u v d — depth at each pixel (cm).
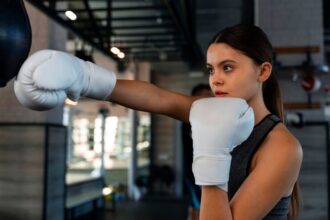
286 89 540
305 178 525
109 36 508
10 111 526
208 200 91
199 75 956
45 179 513
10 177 519
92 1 505
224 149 92
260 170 98
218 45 106
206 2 681
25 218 511
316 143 525
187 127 274
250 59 104
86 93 107
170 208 864
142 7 451
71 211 662
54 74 90
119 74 952
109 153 1087
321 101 538
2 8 107
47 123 519
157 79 1008
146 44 591
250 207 94
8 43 107
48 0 417
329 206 517
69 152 1020
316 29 530
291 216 120
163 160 1019
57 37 555
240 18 703
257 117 109
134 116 1028
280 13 535
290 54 531
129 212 821
